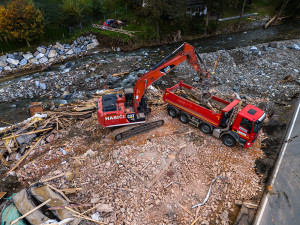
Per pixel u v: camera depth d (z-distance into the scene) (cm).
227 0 2972
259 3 4141
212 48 3014
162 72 1355
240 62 2430
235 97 1866
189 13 3312
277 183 1174
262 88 1970
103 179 1154
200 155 1320
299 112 1678
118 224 970
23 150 1394
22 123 1572
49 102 1917
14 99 2023
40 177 1221
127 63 2614
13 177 1231
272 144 1421
